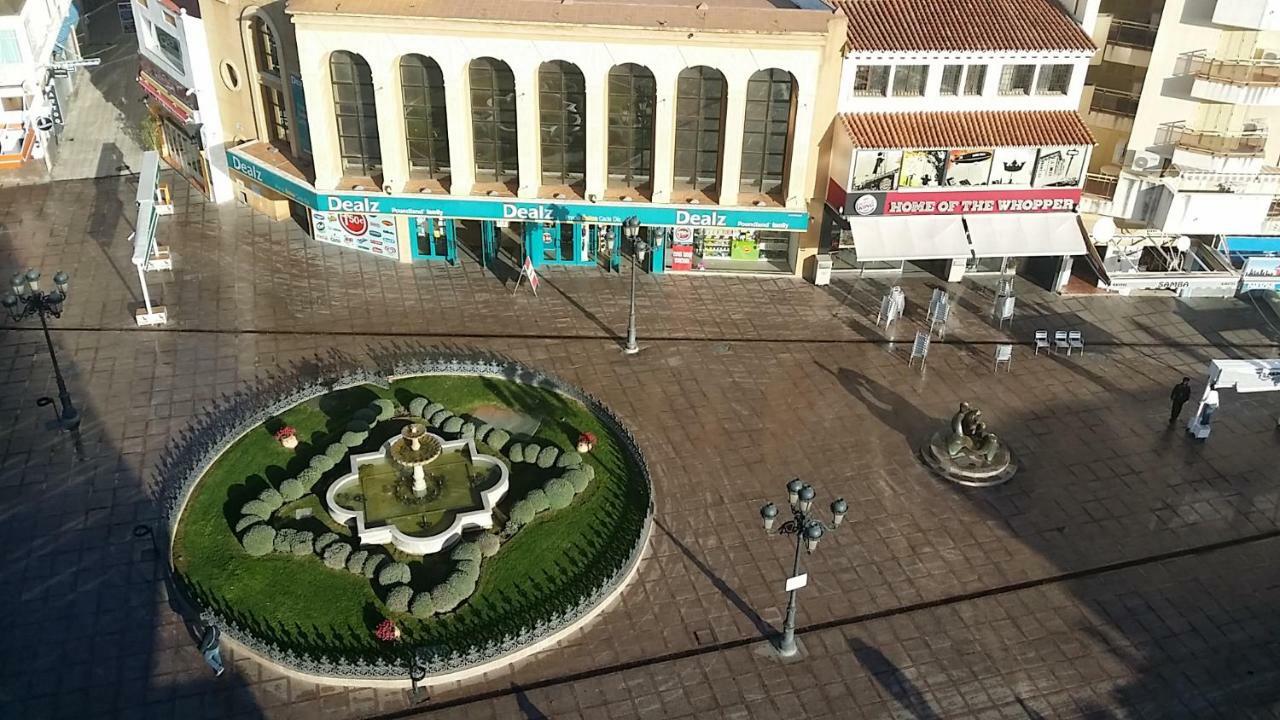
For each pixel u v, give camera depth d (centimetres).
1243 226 5469
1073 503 4306
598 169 5269
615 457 4388
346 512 3972
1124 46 5294
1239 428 4781
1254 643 3712
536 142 5247
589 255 5747
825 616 3744
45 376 4712
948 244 5275
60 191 6178
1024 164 5225
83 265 5506
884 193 5203
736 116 5103
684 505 4191
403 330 5144
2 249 5591
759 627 3694
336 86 5147
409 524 3950
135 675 3422
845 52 5022
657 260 5675
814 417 4709
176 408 4562
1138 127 5403
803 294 5603
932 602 3825
